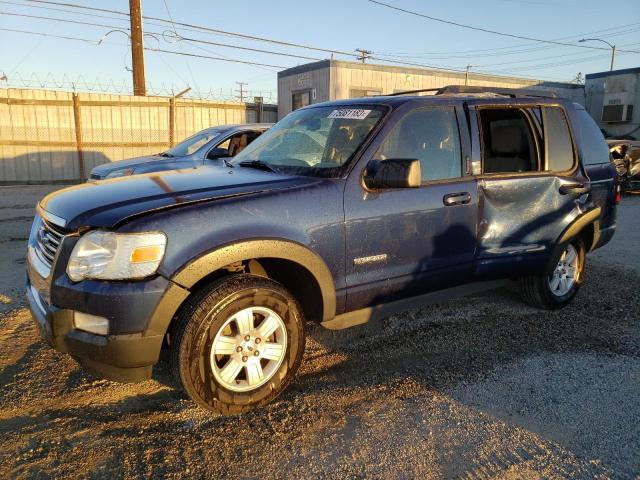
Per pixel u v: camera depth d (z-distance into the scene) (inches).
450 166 153.3
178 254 109.0
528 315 185.9
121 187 129.0
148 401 126.5
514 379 139.3
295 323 126.1
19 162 591.8
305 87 817.5
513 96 175.3
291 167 143.3
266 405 125.0
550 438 113.0
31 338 160.6
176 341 112.4
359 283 136.4
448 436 113.3
